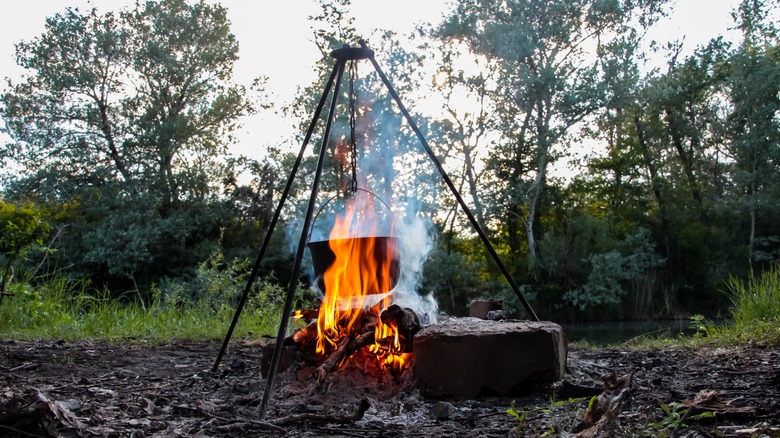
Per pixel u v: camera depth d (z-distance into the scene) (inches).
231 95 973.8
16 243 250.7
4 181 863.1
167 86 941.2
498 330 128.7
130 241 831.7
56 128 895.1
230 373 159.6
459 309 944.3
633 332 724.0
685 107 1154.7
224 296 318.7
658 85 1039.0
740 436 86.5
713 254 1074.1
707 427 93.4
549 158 1029.8
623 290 1000.2
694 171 1182.9
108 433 97.0
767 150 1111.6
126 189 893.8
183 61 948.6
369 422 108.2
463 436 96.4
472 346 126.1
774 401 111.7
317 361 138.9
